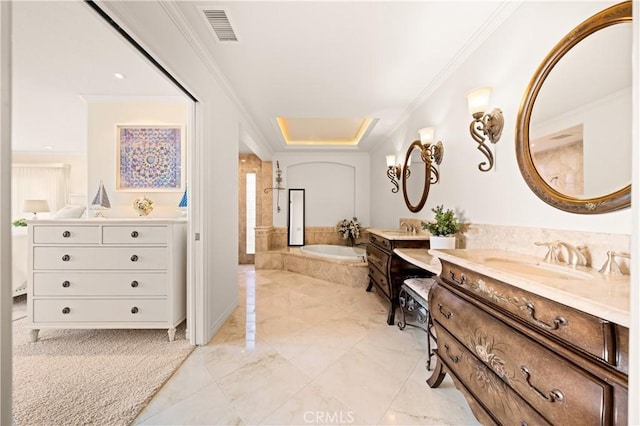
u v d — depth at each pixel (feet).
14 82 8.27
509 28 4.91
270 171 17.24
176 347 6.50
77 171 18.84
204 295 6.70
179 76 5.25
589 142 3.43
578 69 3.58
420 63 6.75
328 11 4.97
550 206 4.06
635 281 1.46
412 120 9.95
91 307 6.68
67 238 6.60
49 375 5.35
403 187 10.62
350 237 16.89
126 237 6.72
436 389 4.99
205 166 6.66
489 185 5.50
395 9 4.91
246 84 7.97
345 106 9.68
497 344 3.18
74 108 10.32
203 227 6.66
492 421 3.26
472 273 3.87
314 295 10.73
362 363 5.85
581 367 2.26
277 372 5.50
